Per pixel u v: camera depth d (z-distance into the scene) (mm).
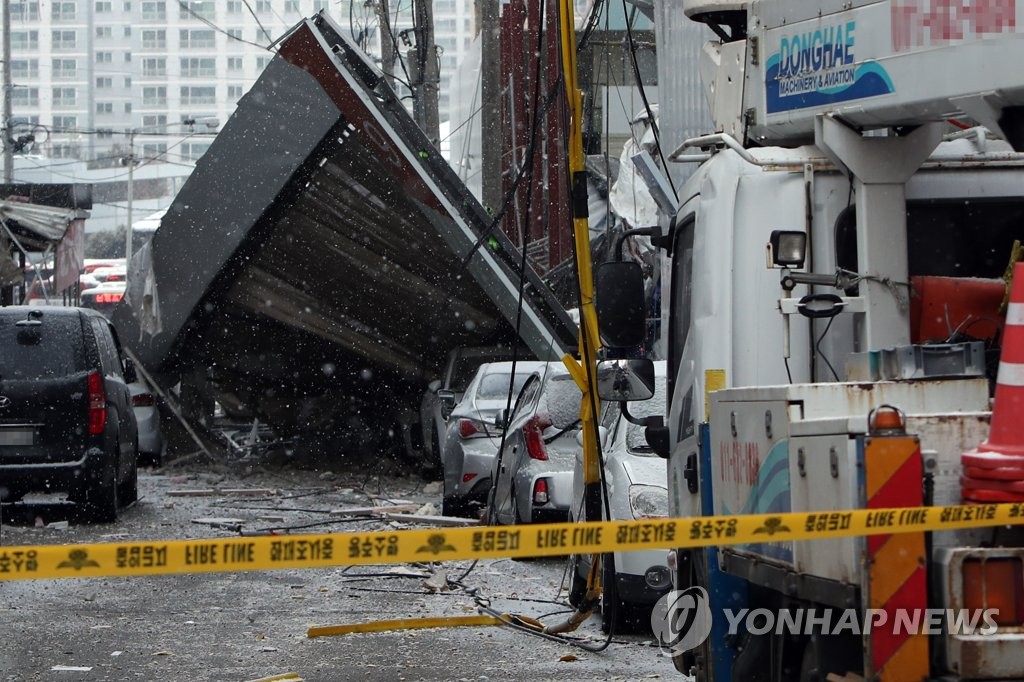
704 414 8633
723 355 8586
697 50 25688
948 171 8922
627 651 12891
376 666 12078
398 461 35094
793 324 8469
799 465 6574
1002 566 5840
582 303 13125
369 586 16938
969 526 5832
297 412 36188
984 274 8891
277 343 34000
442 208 26766
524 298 27422
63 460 21188
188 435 35531
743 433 7383
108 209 150875
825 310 8062
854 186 8492
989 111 7297
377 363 34375
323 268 30844
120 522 22594
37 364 21312
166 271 30672
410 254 29969
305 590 16547
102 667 11852
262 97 27031
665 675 11703
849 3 8164
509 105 47406
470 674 11758
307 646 12984
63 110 198750
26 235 41000
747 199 8672
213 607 15203
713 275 8672
